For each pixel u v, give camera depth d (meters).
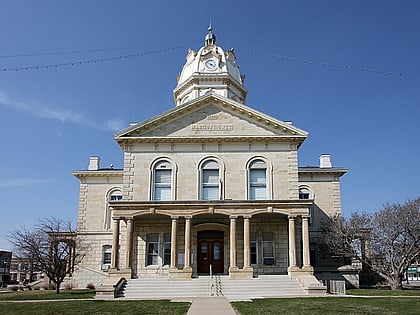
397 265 34.19
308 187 43.56
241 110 34.84
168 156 34.09
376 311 18.55
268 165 33.88
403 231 33.94
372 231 35.50
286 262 32.19
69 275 41.31
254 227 32.94
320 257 41.34
